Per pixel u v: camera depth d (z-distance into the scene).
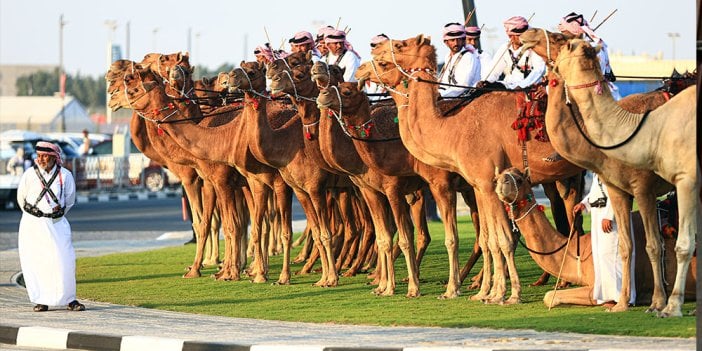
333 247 29.23
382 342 17.58
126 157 70.75
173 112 27.64
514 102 21.83
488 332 18.25
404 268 29.19
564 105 19.25
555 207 25.62
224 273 28.69
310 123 25.02
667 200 20.53
